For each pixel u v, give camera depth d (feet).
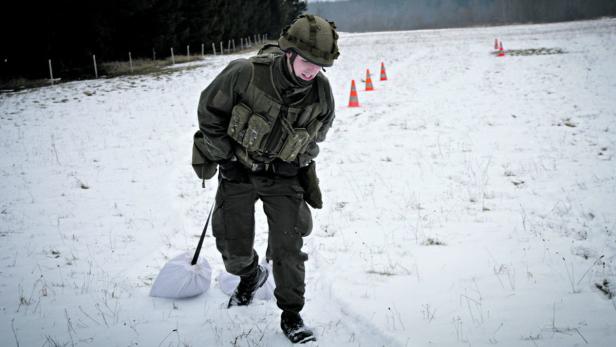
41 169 25.58
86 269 13.94
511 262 13.42
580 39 95.61
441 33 175.22
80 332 10.40
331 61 8.21
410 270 13.24
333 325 10.57
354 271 13.26
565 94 38.91
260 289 11.60
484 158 24.00
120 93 54.13
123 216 18.61
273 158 9.28
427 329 10.28
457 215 17.22
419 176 21.97
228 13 136.56
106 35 83.20
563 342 9.64
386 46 114.21
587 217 16.20
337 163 24.88
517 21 327.47
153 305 11.44
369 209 18.28
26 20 69.97
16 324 10.88
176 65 88.07
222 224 9.66
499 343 9.71
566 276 12.44
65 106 45.93
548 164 22.30
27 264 14.39
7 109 44.52
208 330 10.27
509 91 42.63
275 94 8.67
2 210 19.52
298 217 9.64
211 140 9.04
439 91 45.60
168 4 98.78
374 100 42.96
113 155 28.22
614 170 20.71
